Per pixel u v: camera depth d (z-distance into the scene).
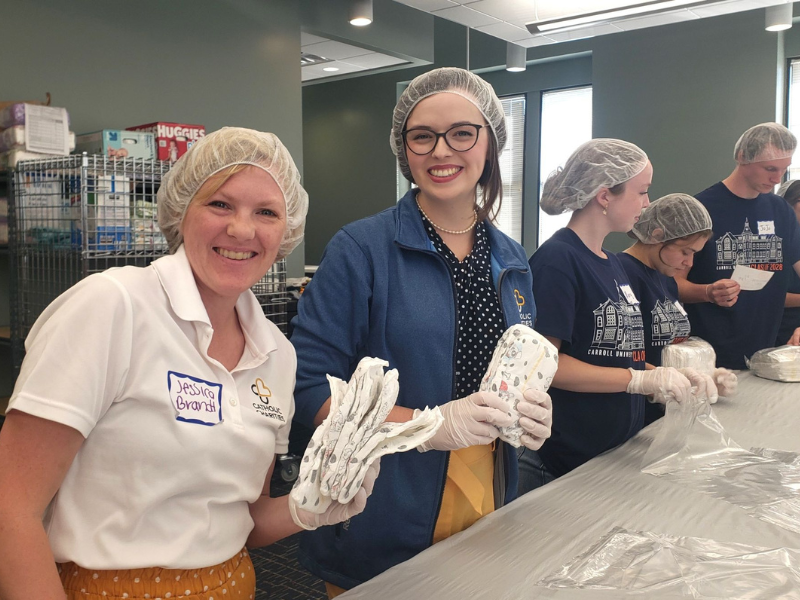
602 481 1.38
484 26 5.12
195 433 0.85
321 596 2.28
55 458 0.77
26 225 2.82
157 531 0.85
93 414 0.78
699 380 1.59
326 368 1.29
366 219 1.36
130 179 2.64
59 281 2.68
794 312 3.27
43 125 2.85
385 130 8.36
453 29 7.76
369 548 1.30
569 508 1.23
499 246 1.43
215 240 0.88
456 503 1.29
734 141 6.02
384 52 6.10
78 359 0.77
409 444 0.84
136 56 4.19
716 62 6.05
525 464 1.92
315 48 6.04
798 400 2.06
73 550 0.82
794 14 5.75
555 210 2.00
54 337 0.78
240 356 0.98
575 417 1.78
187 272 0.89
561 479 1.39
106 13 4.02
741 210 2.80
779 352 2.40
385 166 8.41
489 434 1.09
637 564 0.99
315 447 0.85
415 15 6.26
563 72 7.36
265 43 4.97
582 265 1.73
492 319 1.37
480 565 1.00
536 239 7.79
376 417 0.84
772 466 1.44
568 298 1.69
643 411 1.89
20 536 0.74
